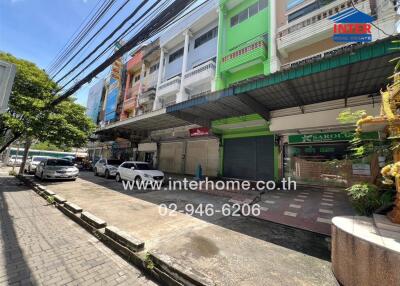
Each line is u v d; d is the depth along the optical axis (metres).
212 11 15.26
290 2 11.10
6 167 23.88
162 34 19.64
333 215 5.61
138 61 23.66
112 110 27.36
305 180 9.84
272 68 10.86
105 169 15.53
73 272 3.20
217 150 13.95
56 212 6.38
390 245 2.29
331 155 9.23
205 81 15.03
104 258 3.67
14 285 2.82
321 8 9.43
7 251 3.76
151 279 3.13
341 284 2.74
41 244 4.11
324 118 8.24
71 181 13.02
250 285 2.75
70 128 12.12
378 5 7.82
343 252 2.74
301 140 9.99
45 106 10.72
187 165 16.02
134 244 3.69
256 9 13.05
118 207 6.86
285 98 8.28
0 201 7.32
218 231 4.79
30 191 9.52
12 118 10.10
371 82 6.50
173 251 3.74
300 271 3.10
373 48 4.95
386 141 3.57
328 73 6.11
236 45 13.48
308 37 9.76
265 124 11.21
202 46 16.30
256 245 4.03
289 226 5.15
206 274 3.00
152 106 20.77
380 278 2.24
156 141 18.86
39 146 39.81
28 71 11.02
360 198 3.83
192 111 10.80
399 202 2.91
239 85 7.61
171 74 18.92
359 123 3.37
